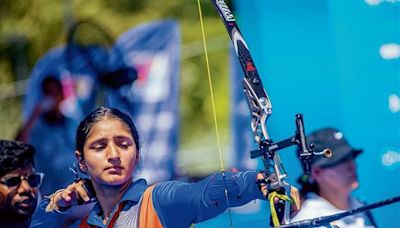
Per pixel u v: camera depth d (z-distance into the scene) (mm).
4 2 20094
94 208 8875
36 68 19438
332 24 16797
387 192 16562
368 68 16812
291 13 16812
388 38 16797
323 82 16797
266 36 16781
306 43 16797
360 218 12398
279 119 16641
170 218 8289
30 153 12062
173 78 17969
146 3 18469
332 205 12359
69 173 18500
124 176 8430
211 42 17672
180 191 8250
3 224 11883
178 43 18000
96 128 8453
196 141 17562
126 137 8484
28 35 19531
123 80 18359
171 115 17812
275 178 7832
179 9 18094
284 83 16750
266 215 16203
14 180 11828
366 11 16797
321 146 12430
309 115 16703
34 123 19203
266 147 8219
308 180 12391
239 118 17203
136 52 18359
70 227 9094
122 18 18609
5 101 19625
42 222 9219
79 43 18938
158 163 17719
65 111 18875
